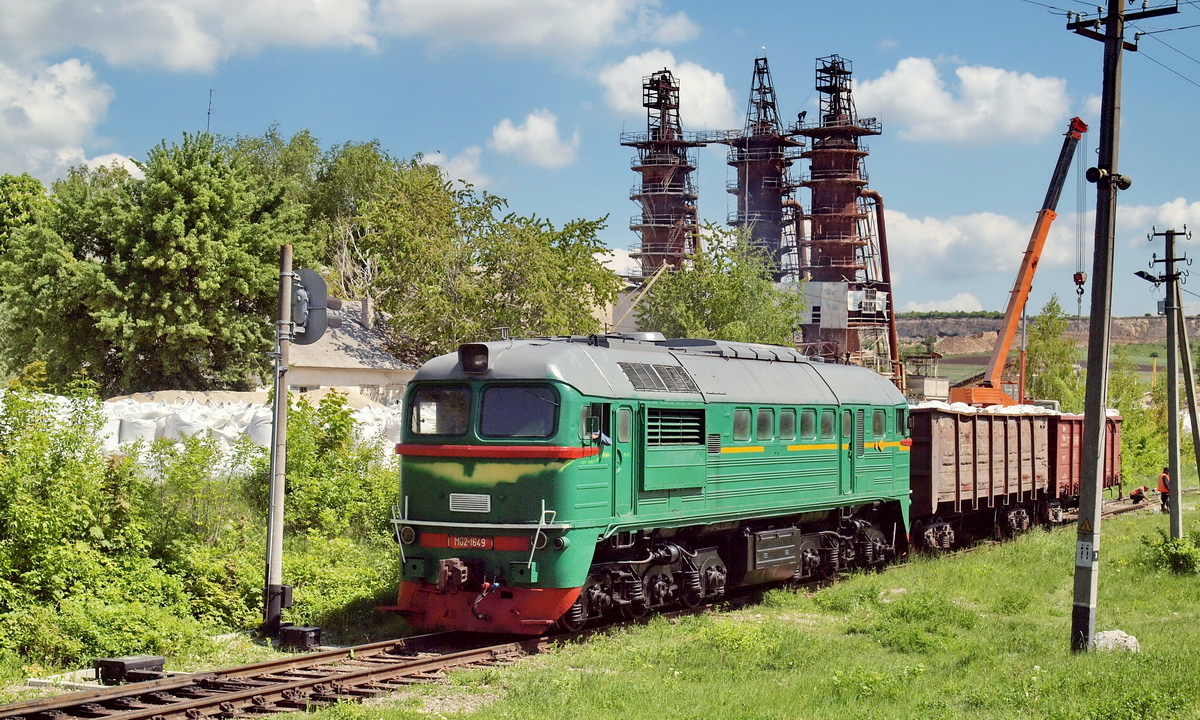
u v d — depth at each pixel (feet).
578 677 39.70
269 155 231.71
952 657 45.19
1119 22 47.57
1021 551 77.97
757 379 59.52
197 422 74.95
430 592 47.26
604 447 47.70
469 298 136.05
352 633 48.70
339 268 200.64
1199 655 43.68
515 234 136.77
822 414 64.08
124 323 117.70
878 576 66.49
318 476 68.03
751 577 58.18
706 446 53.93
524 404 46.55
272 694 35.81
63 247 120.78
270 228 127.85
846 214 243.19
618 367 49.93
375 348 152.05
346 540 61.36
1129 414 179.42
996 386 165.37
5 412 49.44
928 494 77.92
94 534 48.26
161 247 121.19
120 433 73.51
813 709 35.58
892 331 242.78
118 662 38.22
